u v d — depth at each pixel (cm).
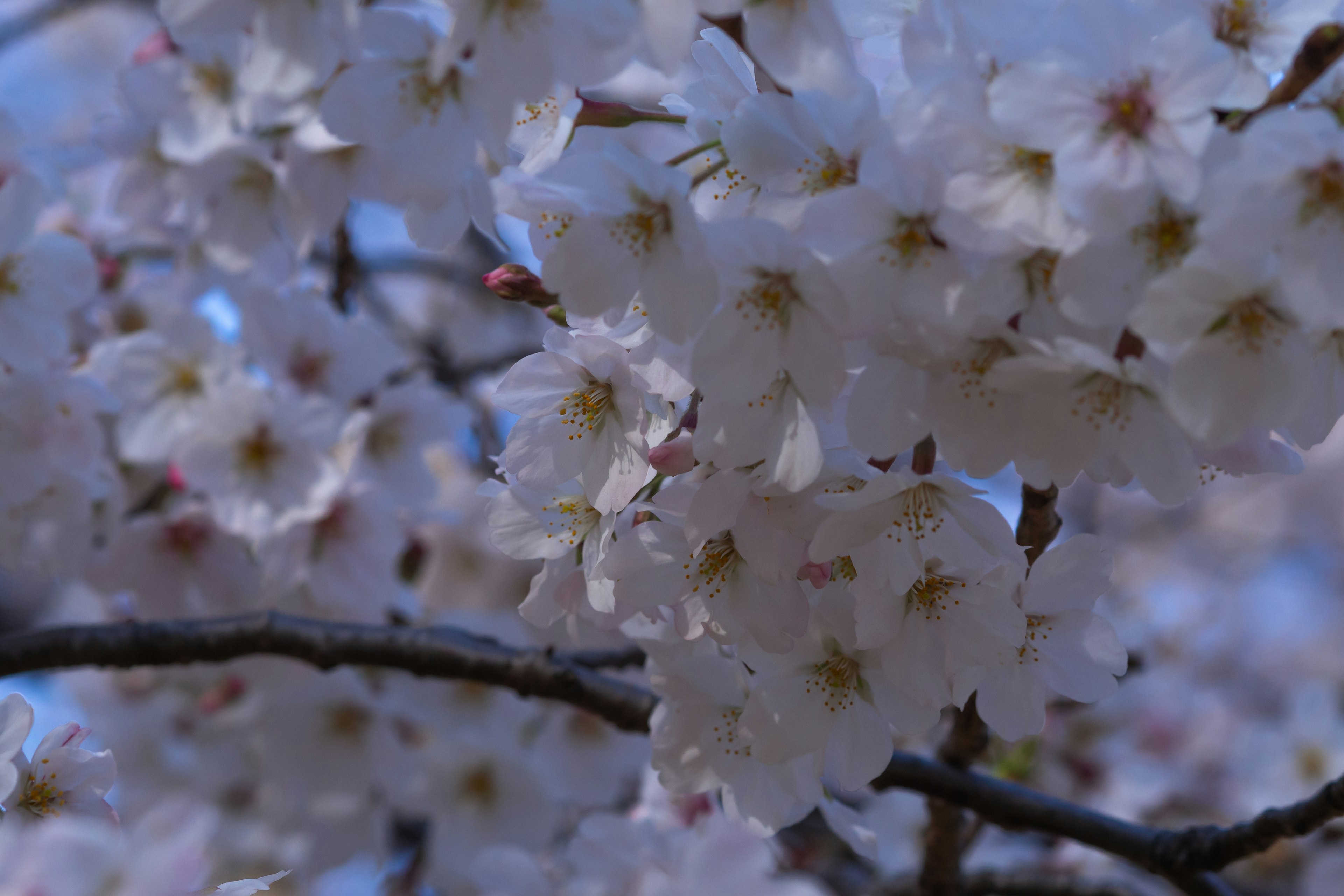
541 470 68
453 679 77
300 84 66
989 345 66
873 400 66
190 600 85
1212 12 66
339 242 90
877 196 65
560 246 66
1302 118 64
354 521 85
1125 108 65
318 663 77
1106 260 65
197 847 65
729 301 66
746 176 68
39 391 79
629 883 79
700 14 67
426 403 88
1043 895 82
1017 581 67
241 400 83
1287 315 64
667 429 68
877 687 68
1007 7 65
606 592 69
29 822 68
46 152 86
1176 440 66
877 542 67
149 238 94
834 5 67
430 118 68
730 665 70
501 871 81
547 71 66
